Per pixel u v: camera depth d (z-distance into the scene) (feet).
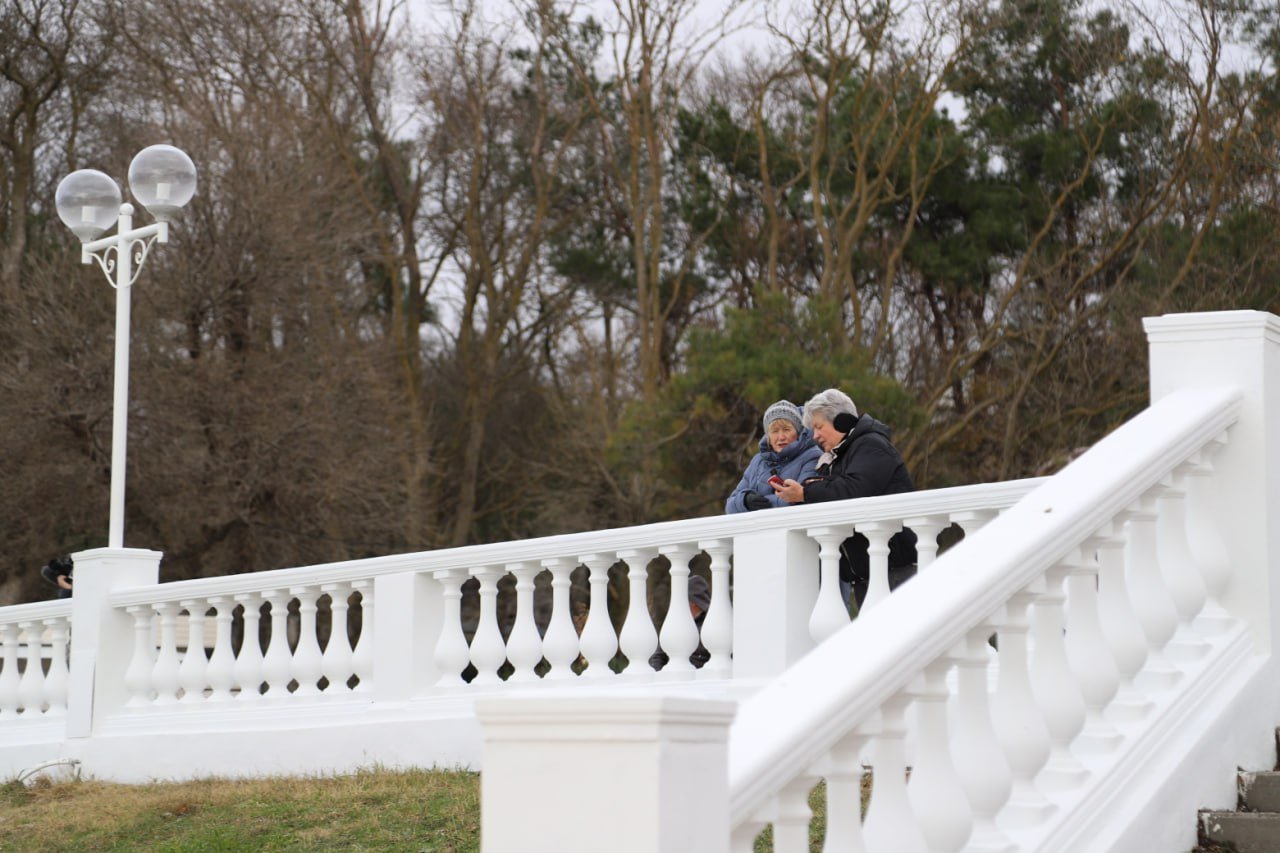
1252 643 19.22
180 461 89.81
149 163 41.91
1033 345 98.73
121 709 37.78
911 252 105.40
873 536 24.77
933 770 12.67
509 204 122.62
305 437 93.61
